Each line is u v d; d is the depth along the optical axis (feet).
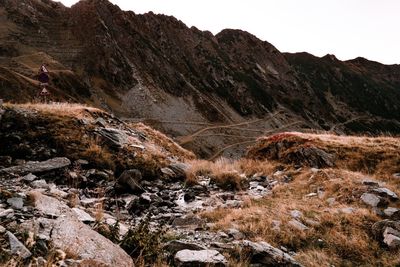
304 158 69.62
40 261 18.02
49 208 25.79
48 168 45.34
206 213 39.63
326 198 47.47
